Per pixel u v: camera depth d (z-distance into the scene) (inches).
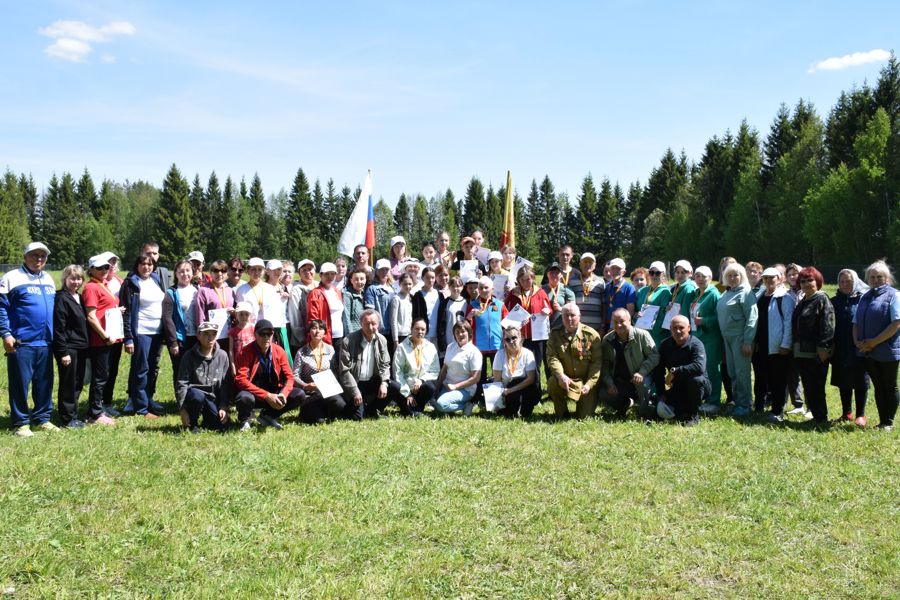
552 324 425.7
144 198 4687.5
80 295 350.6
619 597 173.5
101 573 181.0
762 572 187.5
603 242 3782.0
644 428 338.0
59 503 226.8
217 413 334.3
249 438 311.7
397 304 409.7
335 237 3863.2
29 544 194.5
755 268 423.5
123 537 201.5
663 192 3380.9
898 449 299.3
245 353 341.7
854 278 360.2
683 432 329.1
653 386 378.9
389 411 393.7
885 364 333.7
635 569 188.1
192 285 429.4
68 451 283.3
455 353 387.2
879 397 339.9
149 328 380.5
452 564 189.6
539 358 424.2
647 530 213.5
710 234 2568.9
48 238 3868.1
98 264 355.3
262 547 198.5
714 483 254.7
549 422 358.6
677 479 259.3
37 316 328.5
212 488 241.0
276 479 251.4
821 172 2046.0
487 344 415.8
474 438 314.8
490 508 229.6
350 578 179.6
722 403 413.7
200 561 189.0
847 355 354.9
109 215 4133.9
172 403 418.9
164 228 3449.8
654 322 417.7
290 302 411.5
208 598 168.4
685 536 209.2
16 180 4279.0
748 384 379.9
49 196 3941.9
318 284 410.6
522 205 4276.6
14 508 219.9
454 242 4015.8
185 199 3449.8
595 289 450.6
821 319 350.9
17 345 323.0
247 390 335.9
